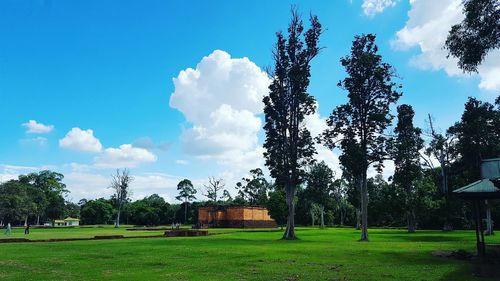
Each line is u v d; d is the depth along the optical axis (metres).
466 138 49.38
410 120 52.44
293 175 41.03
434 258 20.08
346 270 15.62
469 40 18.53
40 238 37.81
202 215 93.69
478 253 20.06
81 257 20.20
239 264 17.47
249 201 108.62
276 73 42.06
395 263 17.95
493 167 20.97
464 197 20.73
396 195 57.56
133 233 52.75
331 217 98.38
